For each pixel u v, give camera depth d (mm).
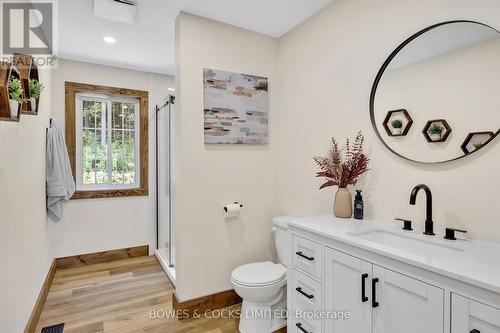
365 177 1811
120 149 3633
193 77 2211
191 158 2211
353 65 1882
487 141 1238
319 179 2166
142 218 3648
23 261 1738
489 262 982
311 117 2242
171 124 2957
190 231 2213
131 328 2027
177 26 2215
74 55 3086
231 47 2387
